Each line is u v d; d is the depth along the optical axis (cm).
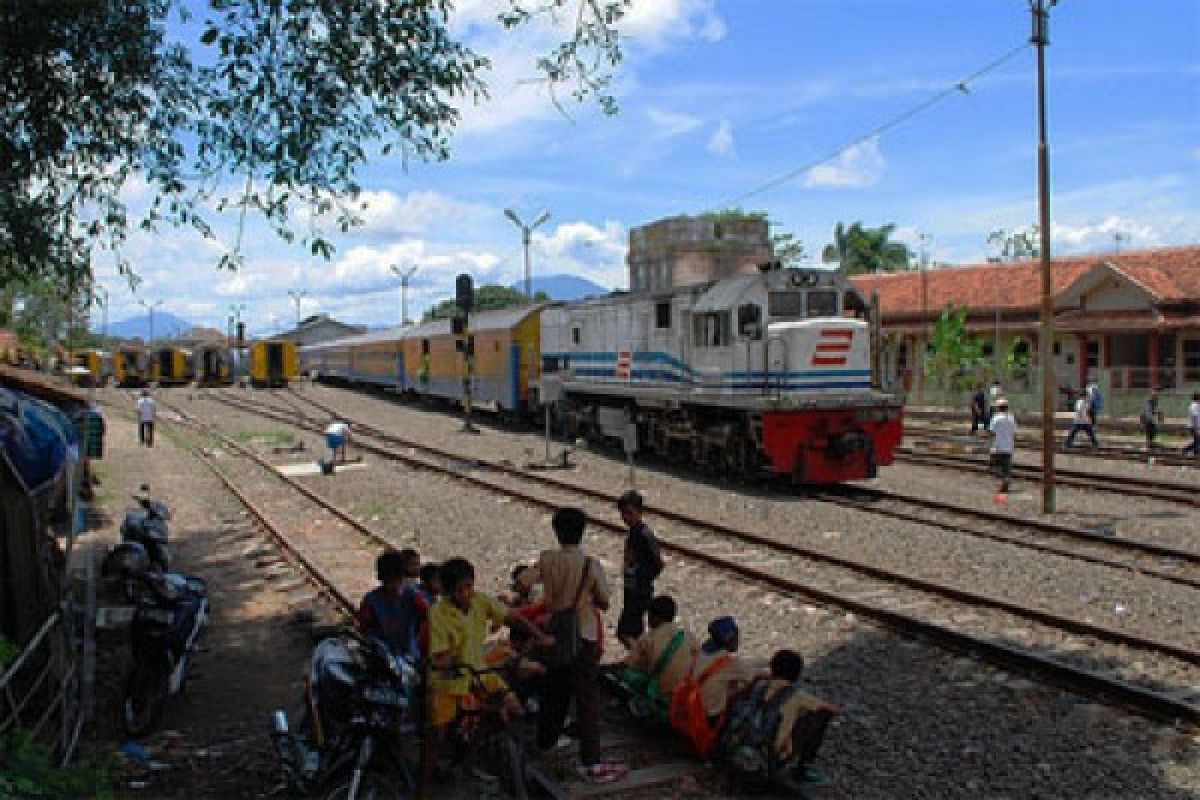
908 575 1123
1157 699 721
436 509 1733
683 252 6022
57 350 5062
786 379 1862
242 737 739
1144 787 618
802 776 627
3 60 955
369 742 610
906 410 3766
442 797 632
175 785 654
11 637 737
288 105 928
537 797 630
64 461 838
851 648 909
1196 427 2255
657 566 821
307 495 1894
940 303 4253
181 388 6500
